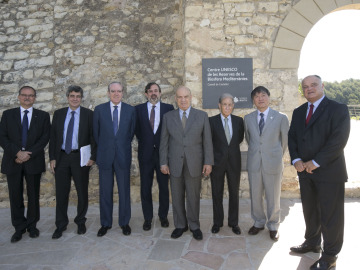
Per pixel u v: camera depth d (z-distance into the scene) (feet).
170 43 12.84
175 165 7.93
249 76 11.18
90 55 12.74
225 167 8.16
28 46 12.77
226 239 7.96
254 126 8.11
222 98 8.06
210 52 11.23
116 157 8.39
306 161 6.57
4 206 11.54
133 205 11.34
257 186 8.07
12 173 8.01
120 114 8.51
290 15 11.10
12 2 12.96
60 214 8.45
